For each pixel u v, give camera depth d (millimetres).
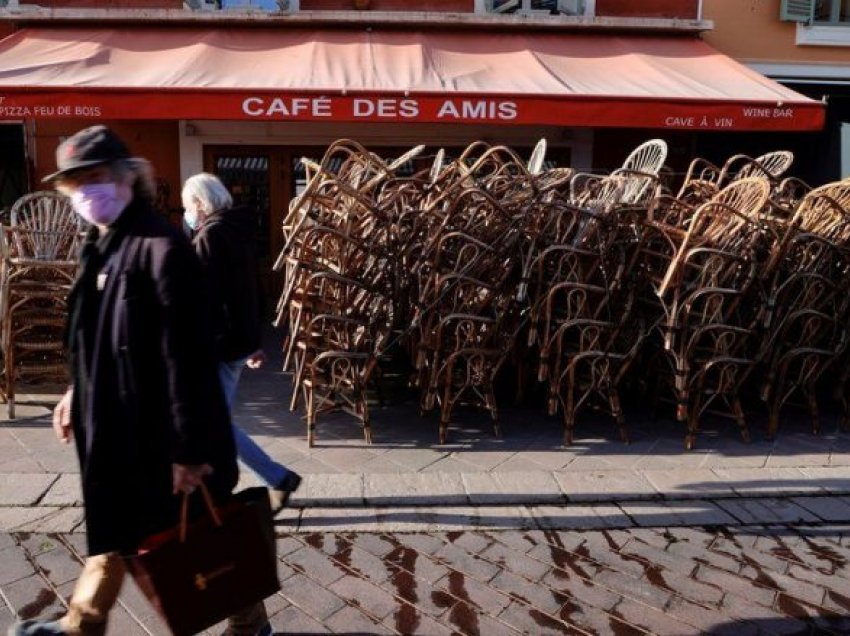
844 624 3088
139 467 2297
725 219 4859
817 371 5246
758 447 4957
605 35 9375
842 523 3953
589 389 4914
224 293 3400
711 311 4859
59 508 3832
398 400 5723
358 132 9156
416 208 4871
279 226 9320
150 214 2355
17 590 3146
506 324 5043
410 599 3197
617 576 3414
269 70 7656
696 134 9570
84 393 2334
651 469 4531
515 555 3578
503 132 9328
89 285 2326
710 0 9492
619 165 9562
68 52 7965
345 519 3855
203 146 9078
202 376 2242
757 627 3053
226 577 2412
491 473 4406
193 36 8703
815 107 7172
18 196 9211
